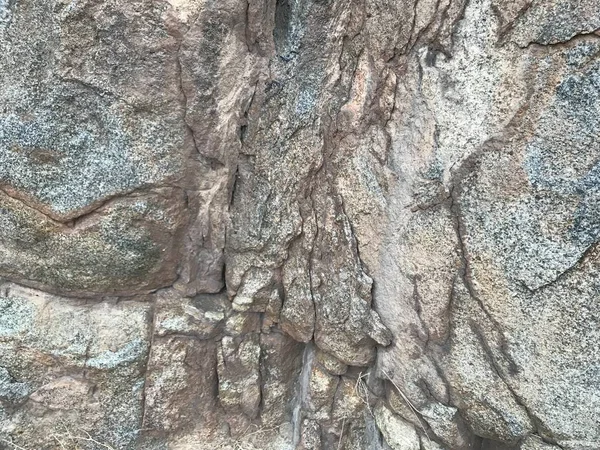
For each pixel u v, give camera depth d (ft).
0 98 3.65
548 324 3.25
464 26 3.12
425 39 3.28
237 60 3.69
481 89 3.14
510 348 3.43
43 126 3.69
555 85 2.90
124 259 4.06
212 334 4.42
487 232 3.32
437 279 3.62
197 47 3.54
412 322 3.84
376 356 4.26
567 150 2.95
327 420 4.56
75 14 3.39
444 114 3.31
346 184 3.86
